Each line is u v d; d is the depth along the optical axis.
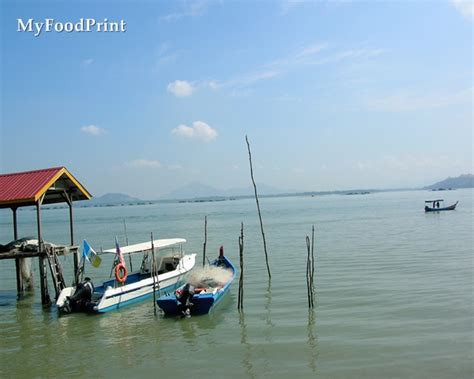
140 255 43.38
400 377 12.84
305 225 69.81
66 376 14.07
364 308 19.70
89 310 21.11
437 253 34.31
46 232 76.75
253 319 18.98
